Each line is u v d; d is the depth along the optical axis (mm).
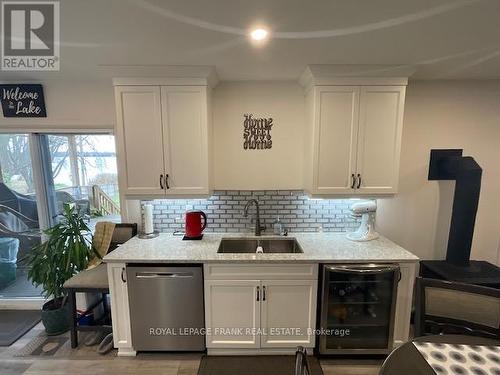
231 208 2637
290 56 1904
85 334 2414
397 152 2250
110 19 1387
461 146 2529
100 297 2516
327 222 2646
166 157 2283
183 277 2051
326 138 2238
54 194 2740
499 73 2283
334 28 1490
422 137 2523
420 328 1517
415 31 1529
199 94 2219
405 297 2096
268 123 2549
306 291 2078
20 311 2783
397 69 2102
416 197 2596
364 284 2170
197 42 1669
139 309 2094
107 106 2492
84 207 2752
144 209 2525
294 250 2471
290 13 1330
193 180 2320
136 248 2234
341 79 2158
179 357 2168
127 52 1818
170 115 2238
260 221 2652
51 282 2291
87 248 2363
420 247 2652
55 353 2205
